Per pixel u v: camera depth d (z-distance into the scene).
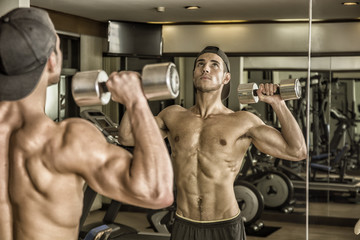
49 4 3.69
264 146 2.17
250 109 3.76
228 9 3.64
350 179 3.27
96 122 3.59
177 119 2.31
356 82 3.27
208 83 2.24
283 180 3.79
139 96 1.00
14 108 1.02
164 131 2.38
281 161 3.78
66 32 3.76
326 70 3.32
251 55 3.71
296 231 3.74
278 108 2.09
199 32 3.69
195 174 2.19
